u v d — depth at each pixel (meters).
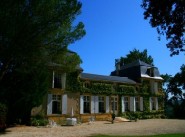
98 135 16.50
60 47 18.08
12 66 18.39
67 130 19.78
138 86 37.34
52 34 17.55
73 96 28.69
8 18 15.24
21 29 15.72
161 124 26.36
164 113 40.50
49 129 20.38
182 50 11.37
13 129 19.89
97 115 30.91
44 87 21.69
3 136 15.84
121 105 34.12
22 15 15.93
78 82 29.16
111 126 23.77
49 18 16.55
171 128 21.78
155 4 10.75
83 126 23.62
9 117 22.00
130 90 35.69
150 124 26.39
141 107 36.91
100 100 32.31
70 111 28.03
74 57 20.34
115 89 33.91
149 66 40.25
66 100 27.67
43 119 24.89
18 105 20.88
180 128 21.77
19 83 20.00
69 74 28.52
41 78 20.94
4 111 19.25
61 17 16.95
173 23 10.81
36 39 16.62
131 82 36.28
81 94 29.56
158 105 39.84
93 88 31.09
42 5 16.17
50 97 26.11
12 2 15.34
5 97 19.94
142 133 17.98
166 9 10.61
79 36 18.52
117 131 19.30
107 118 31.83
